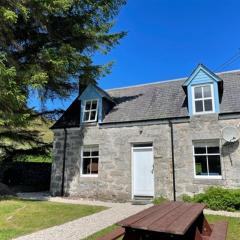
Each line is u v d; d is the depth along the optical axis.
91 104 17.62
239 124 13.53
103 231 7.83
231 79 15.96
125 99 18.06
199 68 15.04
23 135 19.09
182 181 14.09
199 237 5.53
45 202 13.21
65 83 17.77
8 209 10.57
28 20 14.05
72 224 8.81
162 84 18.14
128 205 13.17
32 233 7.68
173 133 14.78
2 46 13.23
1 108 12.38
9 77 11.29
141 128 15.55
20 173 20.94
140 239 4.95
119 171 15.64
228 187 13.10
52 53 13.54
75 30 14.61
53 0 12.61
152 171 15.03
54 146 17.83
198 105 14.72
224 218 9.74
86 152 17.03
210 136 13.98
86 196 16.16
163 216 5.44
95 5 15.09
